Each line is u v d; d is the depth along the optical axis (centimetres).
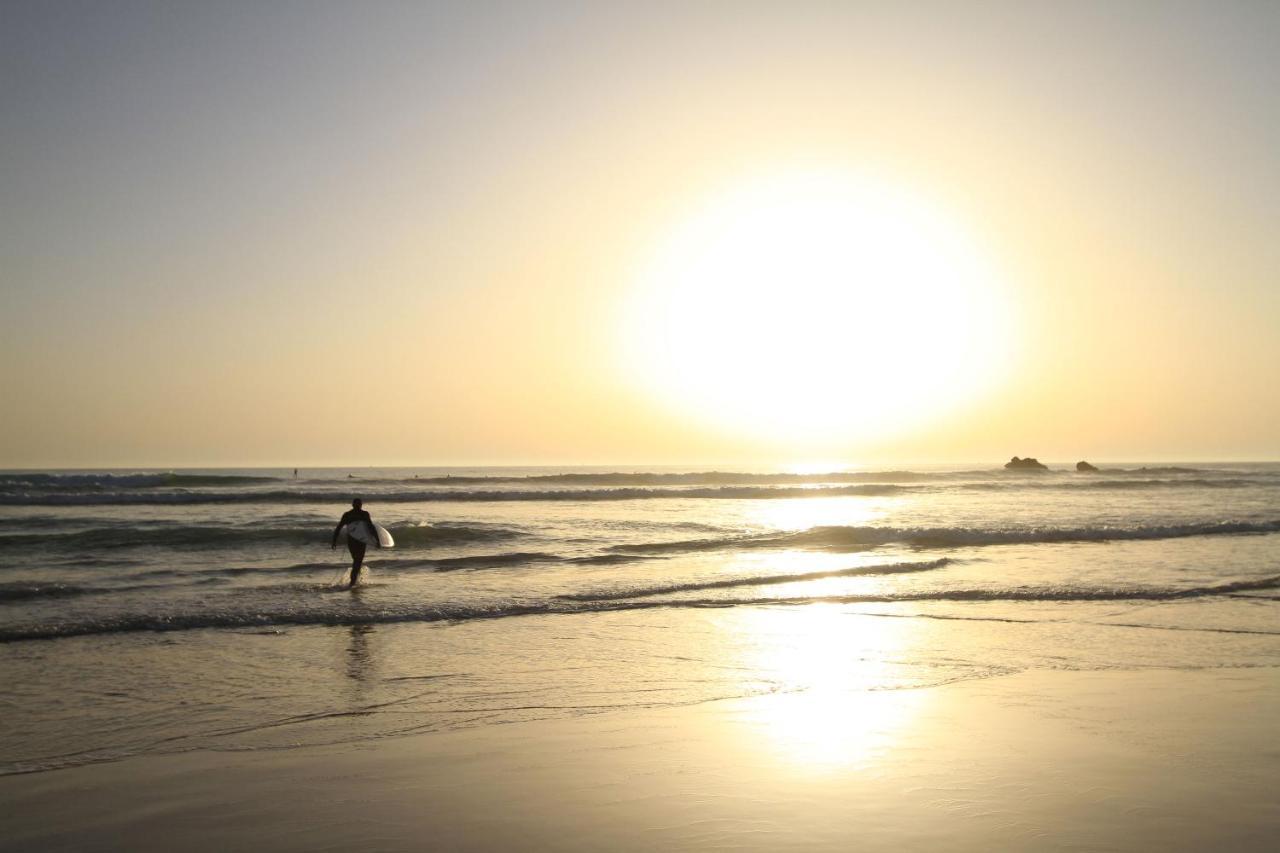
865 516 3322
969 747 623
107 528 2430
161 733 682
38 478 5669
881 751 616
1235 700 773
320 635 1114
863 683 858
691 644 1062
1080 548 2142
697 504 4119
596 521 2997
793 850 432
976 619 1237
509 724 706
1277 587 1521
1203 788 528
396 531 2269
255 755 620
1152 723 690
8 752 629
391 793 531
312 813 496
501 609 1297
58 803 517
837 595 1438
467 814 492
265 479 6650
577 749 629
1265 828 462
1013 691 815
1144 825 465
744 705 766
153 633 1119
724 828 464
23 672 898
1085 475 9469
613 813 491
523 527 2728
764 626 1184
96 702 781
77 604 1285
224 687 839
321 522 2702
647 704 775
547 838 452
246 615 1215
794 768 577
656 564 1850
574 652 1014
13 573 1620
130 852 442
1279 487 6319
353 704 776
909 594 1445
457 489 5356
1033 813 484
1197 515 3309
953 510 3712
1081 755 602
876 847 435
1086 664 945
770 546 2177
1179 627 1174
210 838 459
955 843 440
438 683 859
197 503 3688
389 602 1338
